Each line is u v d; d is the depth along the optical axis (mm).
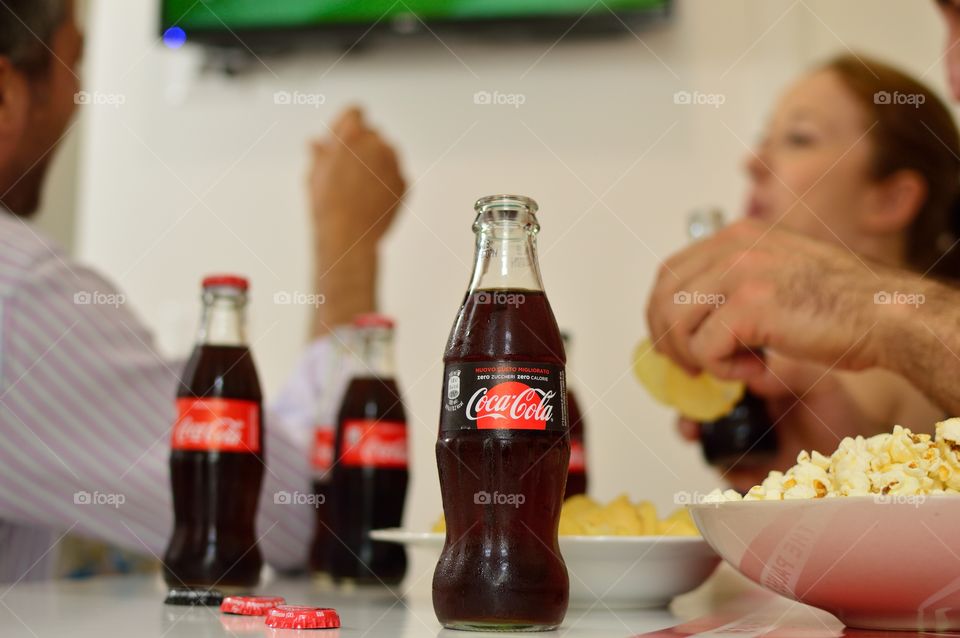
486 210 675
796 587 626
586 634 613
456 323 668
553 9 1949
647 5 1919
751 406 1371
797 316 1053
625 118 1948
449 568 624
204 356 906
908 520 554
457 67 2020
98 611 723
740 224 1120
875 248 1801
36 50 1365
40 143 1403
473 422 628
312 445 1503
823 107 1849
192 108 2104
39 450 1126
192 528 875
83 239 2098
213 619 677
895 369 1023
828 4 1891
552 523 631
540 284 672
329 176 1999
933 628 620
